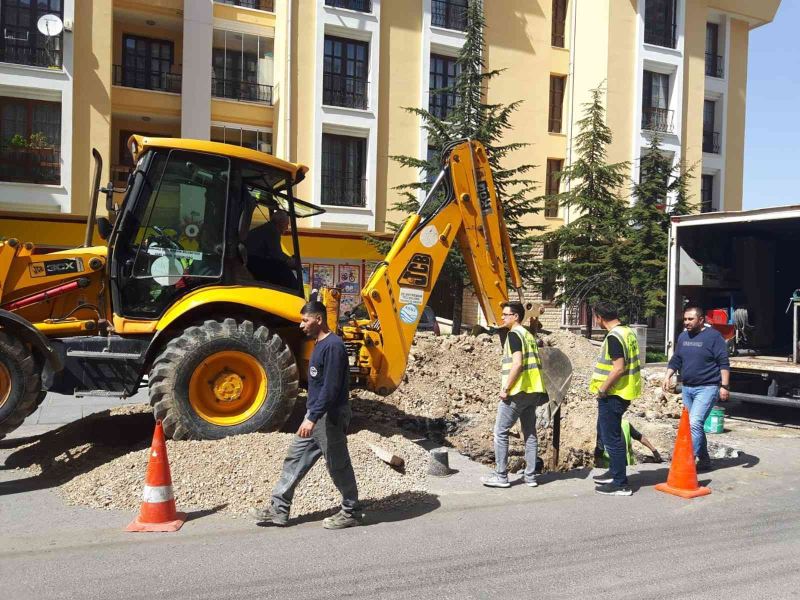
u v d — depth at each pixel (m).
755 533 5.45
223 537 5.06
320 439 5.12
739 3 28.89
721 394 7.28
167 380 6.47
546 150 26.20
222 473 5.91
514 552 4.93
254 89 22.84
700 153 28.02
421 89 23.61
